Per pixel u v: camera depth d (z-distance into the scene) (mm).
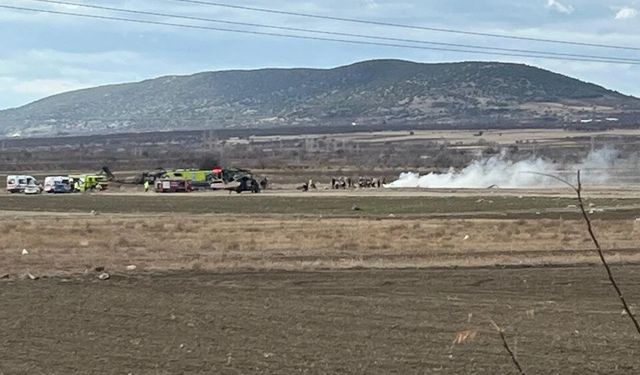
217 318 26328
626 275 35906
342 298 30328
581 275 35906
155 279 35219
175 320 26031
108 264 39844
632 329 24641
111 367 20266
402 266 39250
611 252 43188
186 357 21250
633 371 19828
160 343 22844
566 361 20719
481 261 40562
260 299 30031
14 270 37750
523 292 31828
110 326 25125
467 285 33562
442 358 21047
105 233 55219
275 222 65375
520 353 21547
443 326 25141
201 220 68125
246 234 54906
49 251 45031
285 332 24234
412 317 26547
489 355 21359
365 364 20422
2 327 24922
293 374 19547
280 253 44906
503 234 53125
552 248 45500
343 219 69562
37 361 20859
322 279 35312
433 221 65188
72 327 24953
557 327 24922
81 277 35625
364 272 37531
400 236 53125
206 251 45969
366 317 26562
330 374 19516
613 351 21797
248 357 21188
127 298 30062
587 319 26219
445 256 42500
